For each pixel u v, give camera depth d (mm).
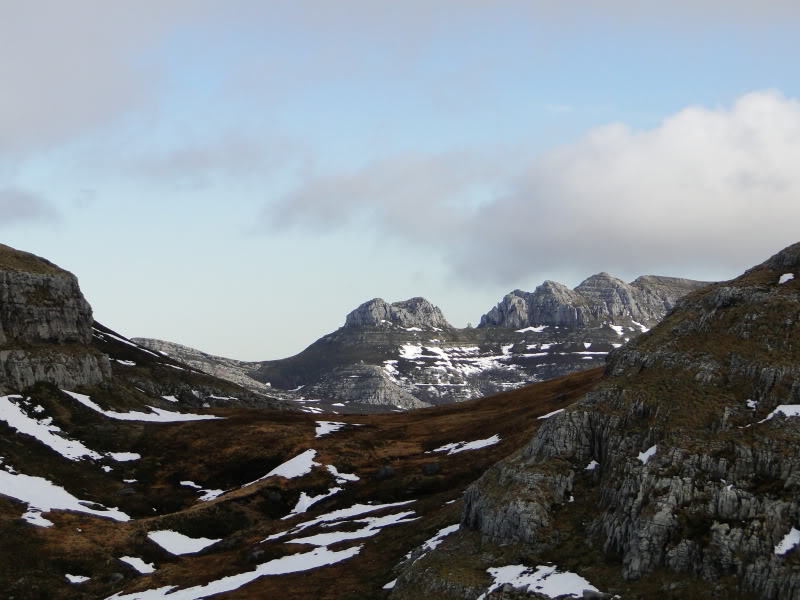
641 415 84500
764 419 77000
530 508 81500
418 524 104750
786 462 70938
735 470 72750
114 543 120625
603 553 74250
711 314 93625
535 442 90750
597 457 86000
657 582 67875
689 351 89938
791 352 82688
